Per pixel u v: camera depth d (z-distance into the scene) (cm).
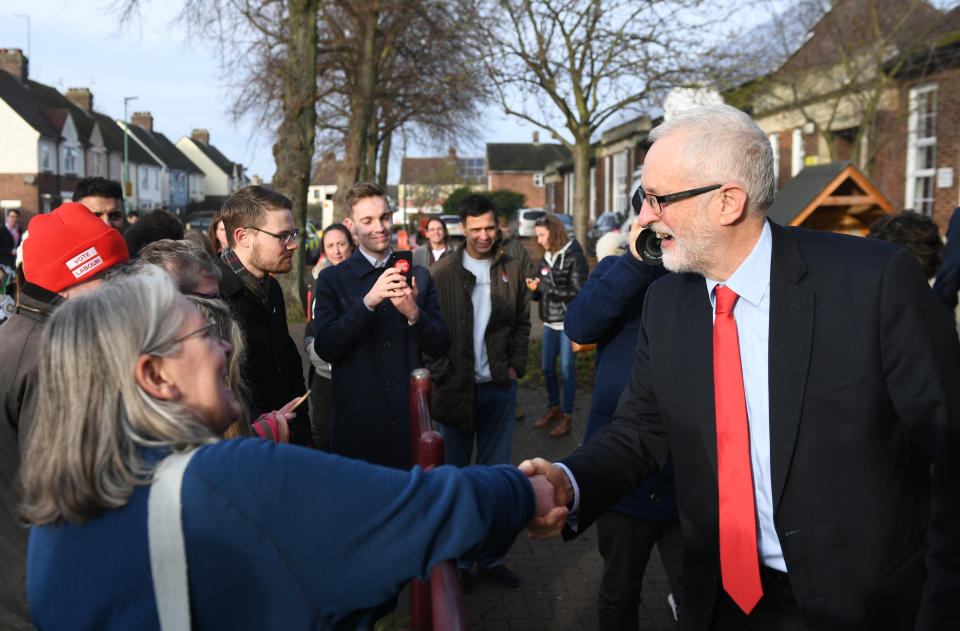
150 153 5897
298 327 1116
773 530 164
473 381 399
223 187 7444
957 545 149
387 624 203
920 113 1210
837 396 156
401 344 319
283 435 201
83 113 4944
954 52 1101
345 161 1736
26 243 208
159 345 110
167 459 104
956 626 149
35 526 107
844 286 158
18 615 199
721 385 168
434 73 1895
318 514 101
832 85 1244
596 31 1411
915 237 349
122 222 395
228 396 123
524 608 354
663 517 258
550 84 1488
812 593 157
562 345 633
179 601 98
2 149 3881
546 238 640
